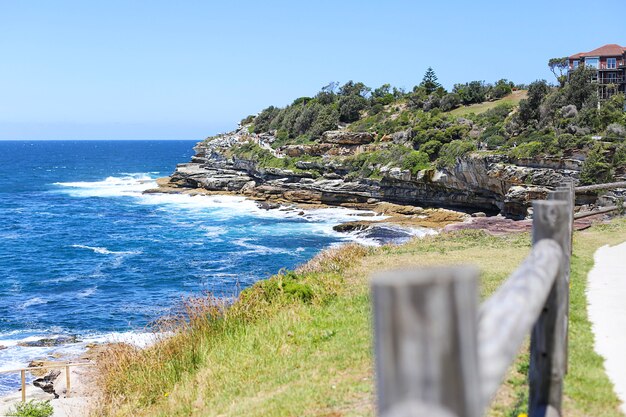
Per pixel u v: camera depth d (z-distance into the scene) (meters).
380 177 53.72
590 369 5.18
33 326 24.81
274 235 45.16
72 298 29.34
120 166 146.50
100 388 9.20
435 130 54.38
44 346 22.14
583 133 41.88
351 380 6.19
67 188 90.62
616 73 67.25
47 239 47.00
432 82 82.00
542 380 3.38
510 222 20.00
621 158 37.16
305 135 75.56
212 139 94.75
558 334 3.35
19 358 20.81
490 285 9.62
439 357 1.22
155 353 9.33
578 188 12.95
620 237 13.29
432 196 50.88
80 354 20.34
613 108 44.56
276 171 63.84
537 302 2.18
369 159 55.94
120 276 33.88
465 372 1.29
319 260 14.49
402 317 1.20
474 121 57.91
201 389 7.30
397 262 13.41
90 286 31.80
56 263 38.06
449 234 17.52
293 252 38.72
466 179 47.22
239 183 70.50
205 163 83.12
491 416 4.52
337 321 8.71
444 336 1.22
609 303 7.43
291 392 6.14
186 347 8.97
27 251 42.38
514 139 46.16
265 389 6.63
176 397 7.42
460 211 49.16
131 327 23.91
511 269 11.12
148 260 37.91
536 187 40.81
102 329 24.08
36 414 11.95
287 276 11.76
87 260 38.66
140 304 27.75
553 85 56.41
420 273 1.23
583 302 7.54
